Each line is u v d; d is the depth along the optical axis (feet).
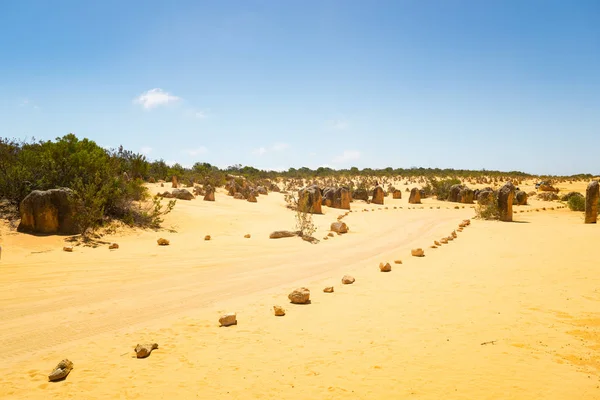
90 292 36.76
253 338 25.82
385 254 60.54
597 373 19.83
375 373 20.26
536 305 31.63
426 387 18.57
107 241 63.05
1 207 67.67
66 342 25.17
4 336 26.02
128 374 20.61
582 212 136.36
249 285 40.88
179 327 28.07
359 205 170.19
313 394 18.19
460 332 26.05
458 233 85.66
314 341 25.14
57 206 63.36
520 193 177.78
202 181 193.26
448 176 362.74
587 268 44.39
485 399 17.33
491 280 41.04
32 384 19.51
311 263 53.31
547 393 17.79
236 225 89.40
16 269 44.04
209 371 20.92
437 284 40.16
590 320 27.76
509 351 22.71
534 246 63.00
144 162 146.00
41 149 82.74
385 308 32.19
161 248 61.05
